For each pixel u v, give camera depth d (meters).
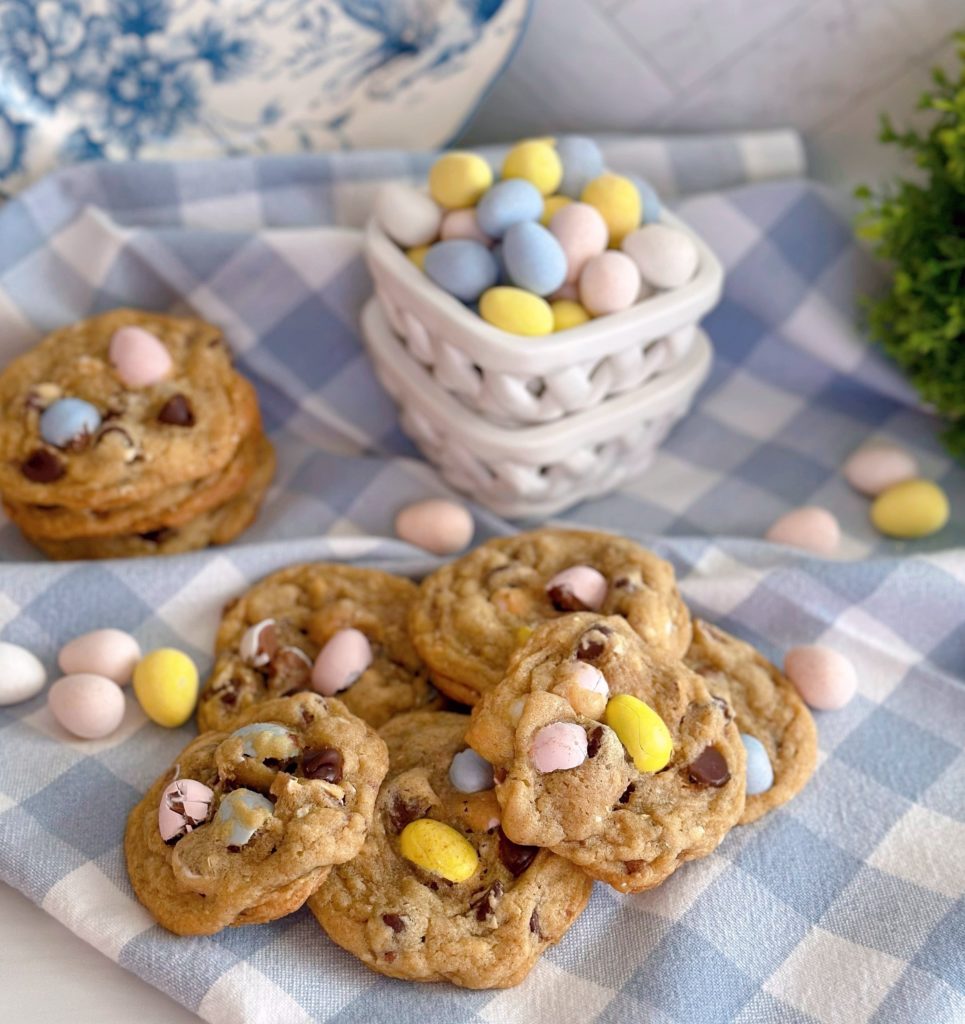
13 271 0.63
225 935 0.51
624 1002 0.50
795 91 0.70
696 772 0.52
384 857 0.52
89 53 0.64
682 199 0.69
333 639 0.56
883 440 0.67
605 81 0.71
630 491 0.66
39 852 0.52
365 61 0.67
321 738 0.52
